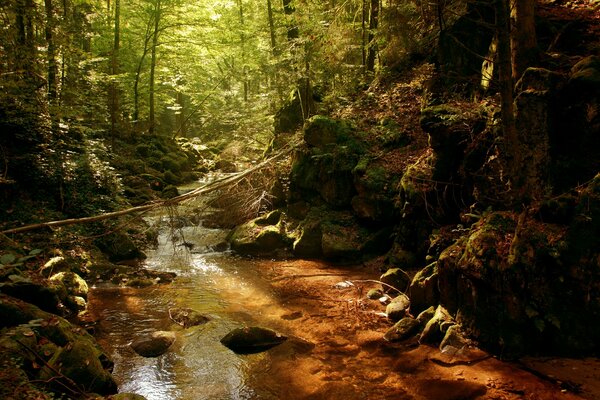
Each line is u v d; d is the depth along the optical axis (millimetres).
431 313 6660
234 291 8977
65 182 11789
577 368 5043
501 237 5891
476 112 7742
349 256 10336
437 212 8430
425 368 5547
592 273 5234
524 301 5504
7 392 3910
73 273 8484
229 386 5406
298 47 13180
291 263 10758
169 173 19141
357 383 5336
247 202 13250
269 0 17156
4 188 10430
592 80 5840
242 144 20891
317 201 11781
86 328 6938
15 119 11039
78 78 14734
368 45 13070
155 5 20828
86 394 4551
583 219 5359
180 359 6113
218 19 22500
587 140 5949
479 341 5777
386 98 12062
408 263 8875
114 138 19062
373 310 7625
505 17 5754
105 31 21188
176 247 12383
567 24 7508
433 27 11445
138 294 8812
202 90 28422
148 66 24141
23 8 9234
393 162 10336
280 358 6078
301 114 15109
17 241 9320
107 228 11625
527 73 6520
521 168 6332
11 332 4156
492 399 4711
